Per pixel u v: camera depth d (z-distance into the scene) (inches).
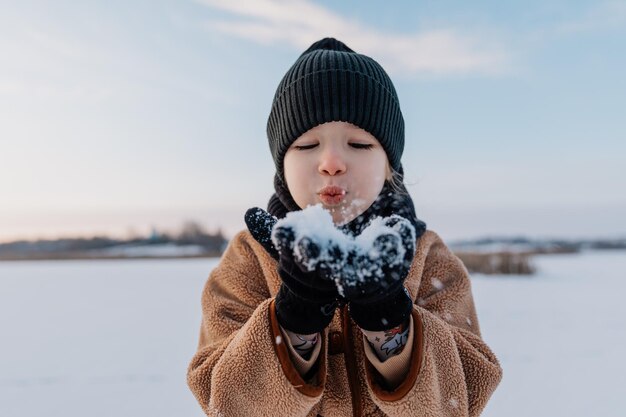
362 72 45.1
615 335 258.8
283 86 46.6
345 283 27.2
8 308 372.2
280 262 32.2
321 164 40.7
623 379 181.0
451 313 46.4
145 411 151.2
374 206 43.7
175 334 266.5
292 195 43.3
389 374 36.6
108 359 213.3
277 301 36.5
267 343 36.3
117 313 341.7
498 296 422.6
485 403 41.7
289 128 44.6
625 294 434.3
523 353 221.8
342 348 44.1
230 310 47.8
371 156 42.1
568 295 427.5
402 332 36.3
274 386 36.1
